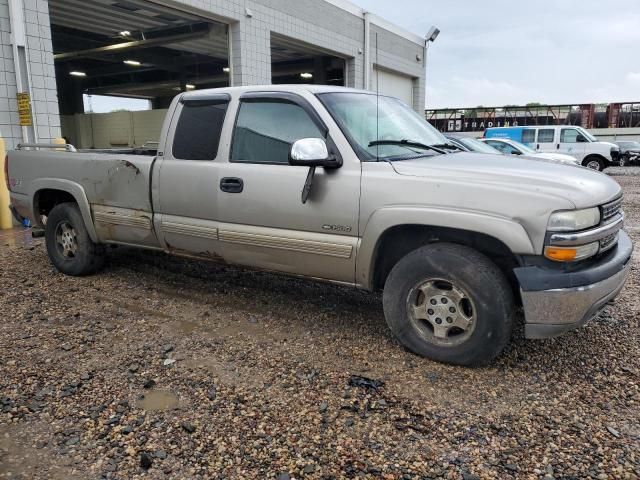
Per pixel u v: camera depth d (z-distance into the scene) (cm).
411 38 2212
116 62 2298
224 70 2484
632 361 362
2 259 631
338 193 374
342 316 448
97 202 516
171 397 312
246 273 572
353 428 281
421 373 343
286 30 1477
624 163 2728
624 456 258
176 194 455
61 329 415
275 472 246
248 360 362
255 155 420
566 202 312
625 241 378
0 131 853
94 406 302
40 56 888
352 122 399
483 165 366
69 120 2194
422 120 492
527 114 3950
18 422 286
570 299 313
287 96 411
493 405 305
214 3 1230
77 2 1327
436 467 250
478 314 335
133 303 478
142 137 2028
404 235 378
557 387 326
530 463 253
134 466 250
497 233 321
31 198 568
